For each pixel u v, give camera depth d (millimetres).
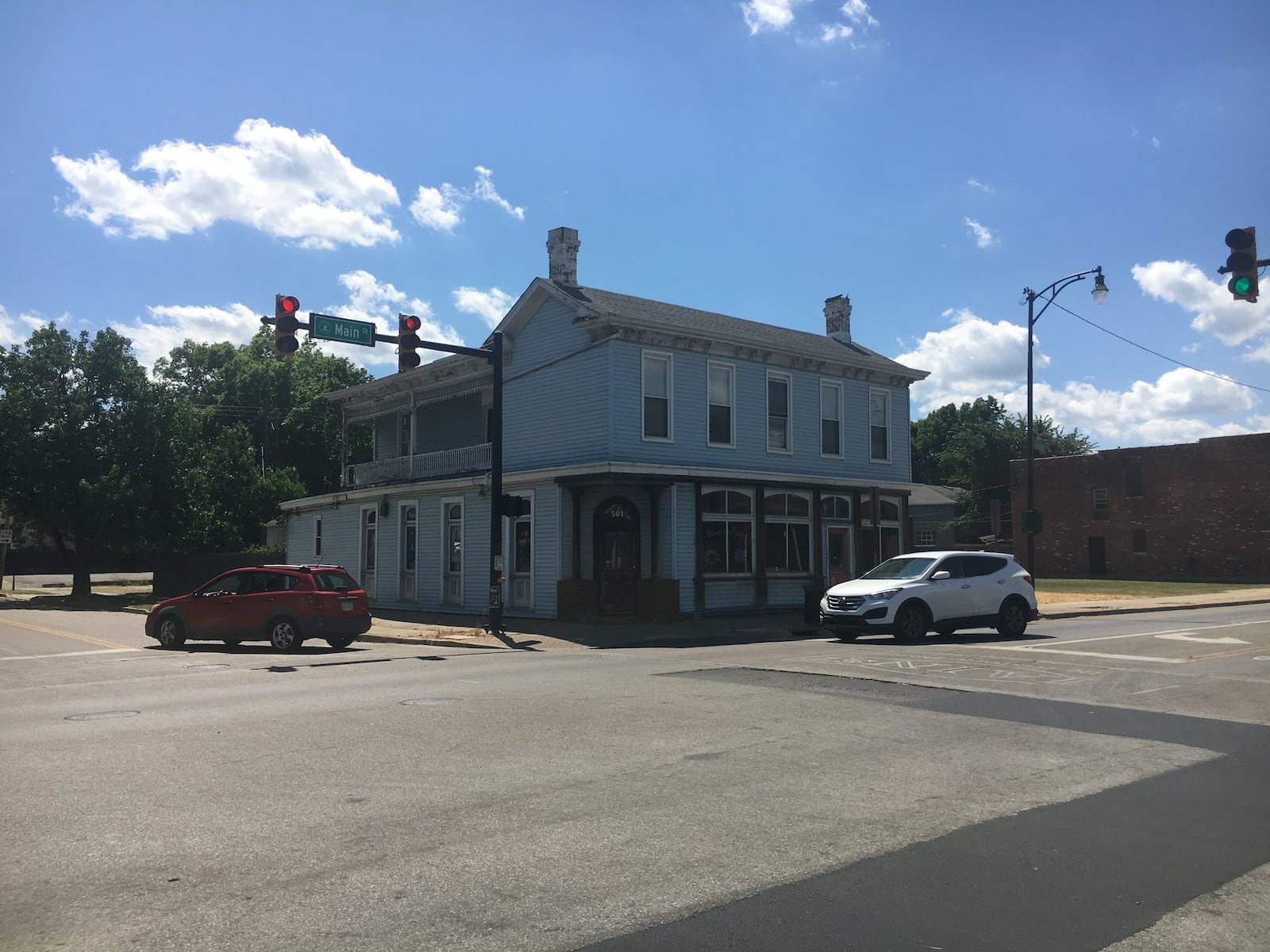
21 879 5078
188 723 9750
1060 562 56375
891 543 28828
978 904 4770
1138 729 9289
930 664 14430
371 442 62094
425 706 10641
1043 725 9445
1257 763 7871
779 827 6004
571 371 24312
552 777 7262
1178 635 19484
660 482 22906
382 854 5469
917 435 85000
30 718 10359
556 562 23625
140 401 41906
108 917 4555
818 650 16953
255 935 4344
